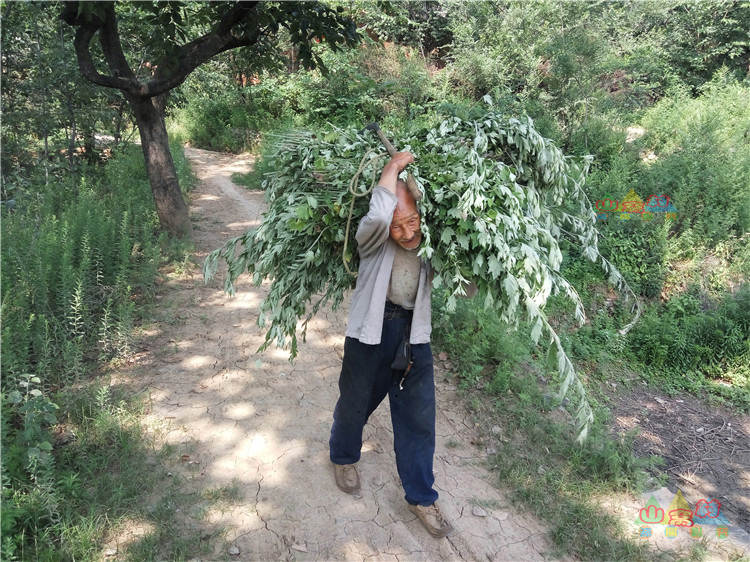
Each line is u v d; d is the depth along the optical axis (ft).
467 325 16.24
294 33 19.29
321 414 12.98
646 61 42.42
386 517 10.41
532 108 34.60
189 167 33.94
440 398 14.19
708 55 47.88
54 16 26.25
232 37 19.22
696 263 23.82
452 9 48.55
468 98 42.80
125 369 13.82
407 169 8.96
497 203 8.77
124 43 29.14
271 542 9.66
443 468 11.83
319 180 9.55
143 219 22.65
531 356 17.85
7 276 15.08
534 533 10.54
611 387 19.11
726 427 17.71
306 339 16.08
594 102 35.68
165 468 10.93
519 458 12.34
